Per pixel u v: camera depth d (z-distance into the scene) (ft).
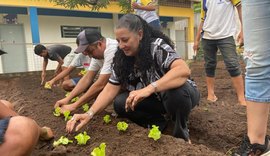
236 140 10.05
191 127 11.03
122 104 9.42
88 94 10.16
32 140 5.39
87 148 7.82
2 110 6.22
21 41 38.81
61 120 10.16
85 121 8.40
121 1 22.71
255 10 5.68
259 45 5.66
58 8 37.52
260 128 5.89
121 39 7.94
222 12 13.24
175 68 8.10
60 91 16.33
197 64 33.73
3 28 37.55
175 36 55.83
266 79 5.70
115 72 8.80
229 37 13.33
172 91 8.41
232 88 17.17
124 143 7.79
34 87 18.85
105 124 9.24
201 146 7.53
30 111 12.14
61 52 21.75
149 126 9.86
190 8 51.08
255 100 5.84
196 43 15.62
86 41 10.09
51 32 40.98
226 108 13.08
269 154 5.49
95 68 11.32
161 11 47.26
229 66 13.51
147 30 8.34
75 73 25.07
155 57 8.33
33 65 35.58
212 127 10.93
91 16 44.14
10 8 37.52
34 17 36.35
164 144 7.55
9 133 5.17
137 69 8.75
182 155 7.00
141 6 14.61
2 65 34.42
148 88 7.80
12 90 18.95
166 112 9.62
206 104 13.71
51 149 8.13
